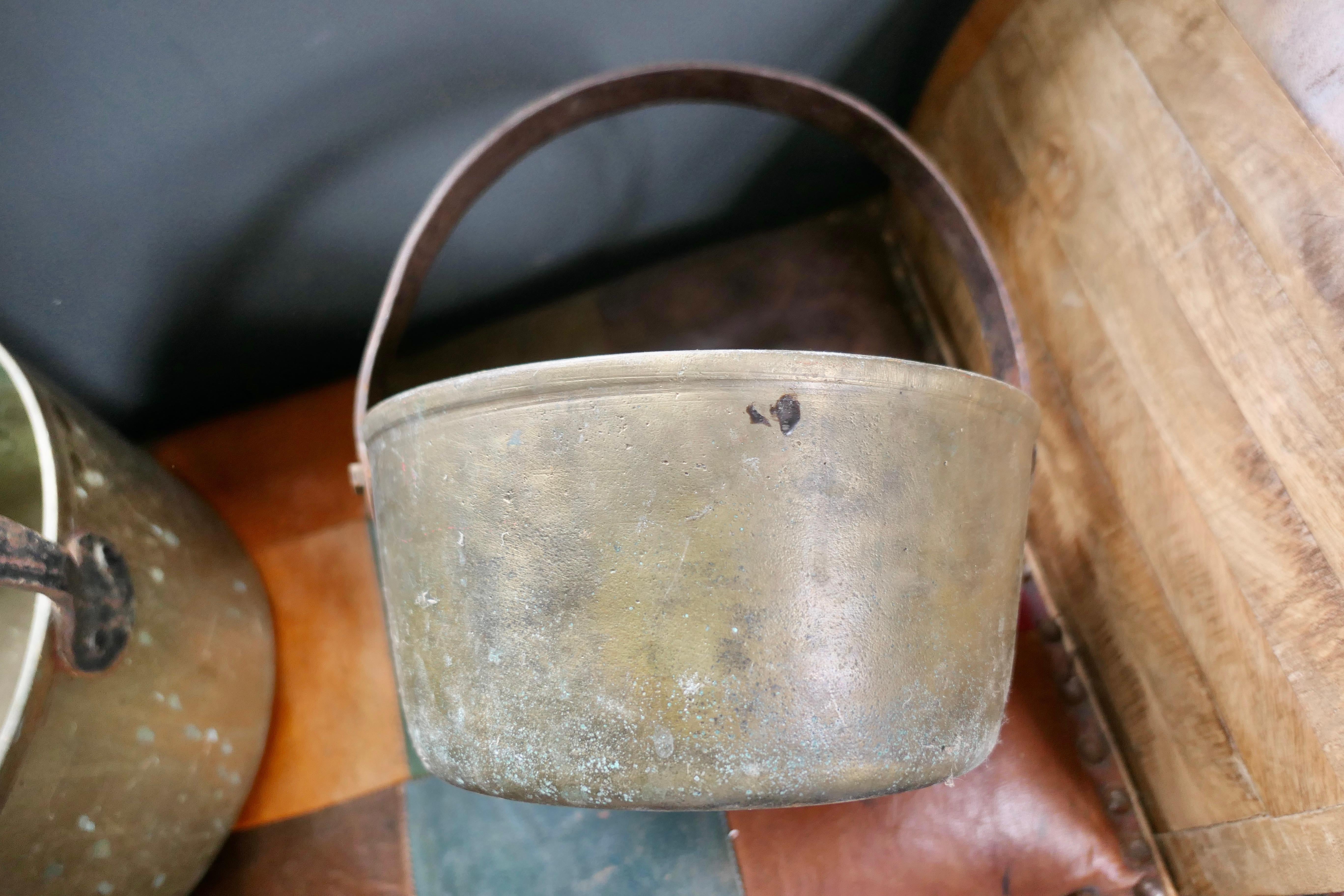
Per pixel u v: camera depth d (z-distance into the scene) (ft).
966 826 1.88
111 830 1.58
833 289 2.39
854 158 2.25
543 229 2.16
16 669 1.74
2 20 1.47
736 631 1.26
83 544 1.57
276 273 1.99
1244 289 1.47
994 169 1.99
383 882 1.95
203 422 2.29
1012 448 1.43
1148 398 1.66
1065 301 1.84
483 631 1.31
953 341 2.24
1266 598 1.49
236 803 1.88
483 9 1.69
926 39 2.01
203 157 1.74
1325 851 1.45
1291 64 1.38
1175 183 1.56
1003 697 1.45
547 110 1.69
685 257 2.40
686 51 1.89
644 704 1.26
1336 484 1.38
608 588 1.27
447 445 1.33
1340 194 1.33
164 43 1.57
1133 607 1.77
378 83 1.74
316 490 2.23
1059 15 1.73
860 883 1.86
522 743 1.30
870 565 1.29
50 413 1.63
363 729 2.07
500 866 1.94
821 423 1.27
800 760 1.26
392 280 1.68
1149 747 1.80
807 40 1.94
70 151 1.64
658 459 1.26
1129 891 1.83
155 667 1.68
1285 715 1.49
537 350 2.35
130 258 1.83
